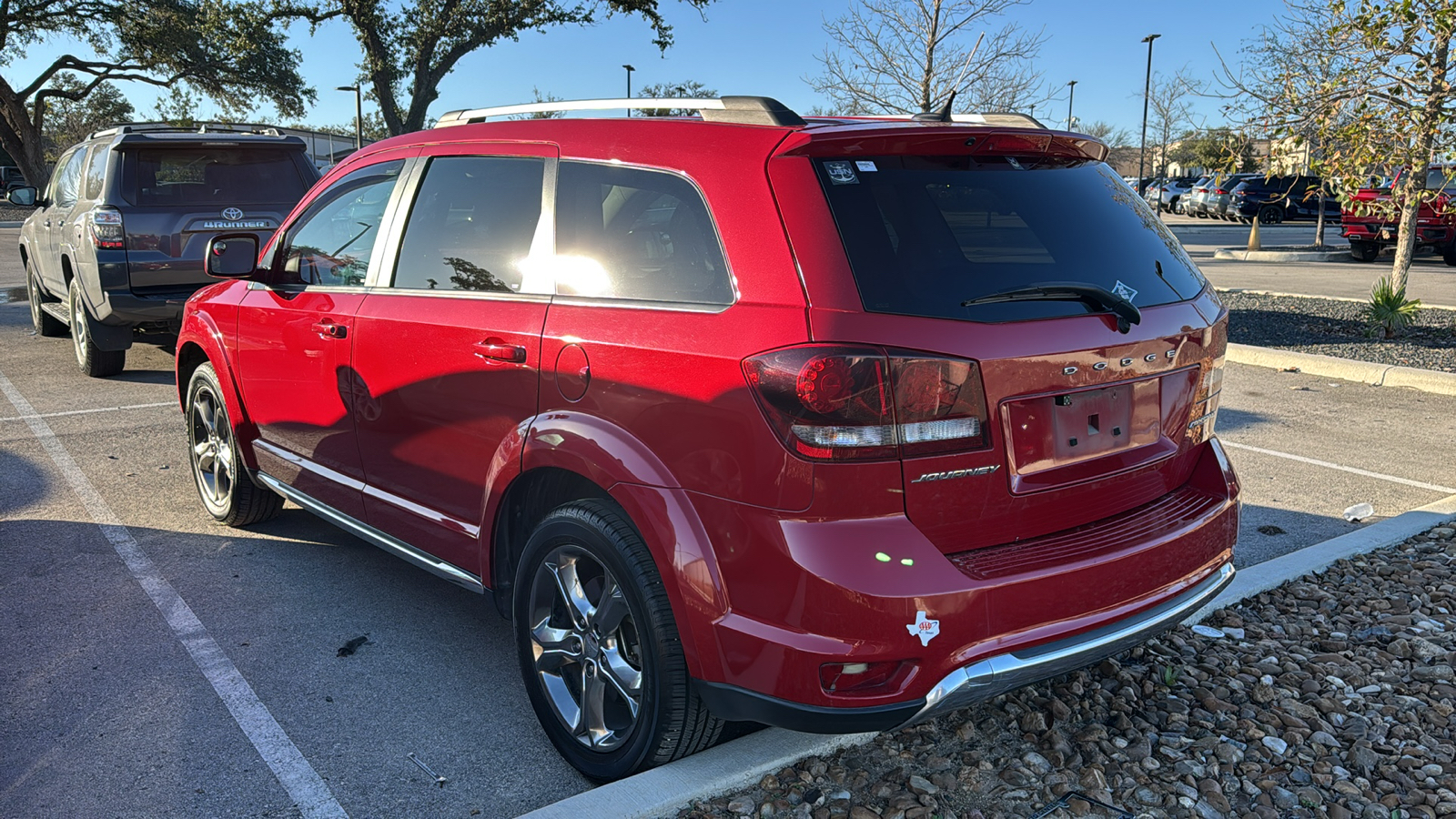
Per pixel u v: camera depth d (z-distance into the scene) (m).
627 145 2.99
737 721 2.88
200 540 4.96
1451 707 3.38
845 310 2.40
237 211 8.27
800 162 2.58
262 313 4.40
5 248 23.08
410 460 3.64
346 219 4.07
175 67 43.25
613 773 2.92
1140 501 2.97
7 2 41.50
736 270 2.59
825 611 2.40
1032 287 2.60
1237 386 8.56
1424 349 9.80
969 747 3.11
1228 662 3.67
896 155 2.67
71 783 2.94
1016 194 2.80
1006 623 2.51
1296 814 2.83
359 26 30.69
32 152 46.38
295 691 3.51
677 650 2.69
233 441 4.80
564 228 3.11
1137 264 2.93
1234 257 22.89
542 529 3.00
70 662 3.68
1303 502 5.57
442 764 3.09
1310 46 10.88
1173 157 52.72
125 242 7.82
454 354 3.32
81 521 5.18
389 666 3.70
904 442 2.40
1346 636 3.89
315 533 5.09
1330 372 8.91
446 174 3.63
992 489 2.54
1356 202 11.20
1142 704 3.38
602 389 2.82
